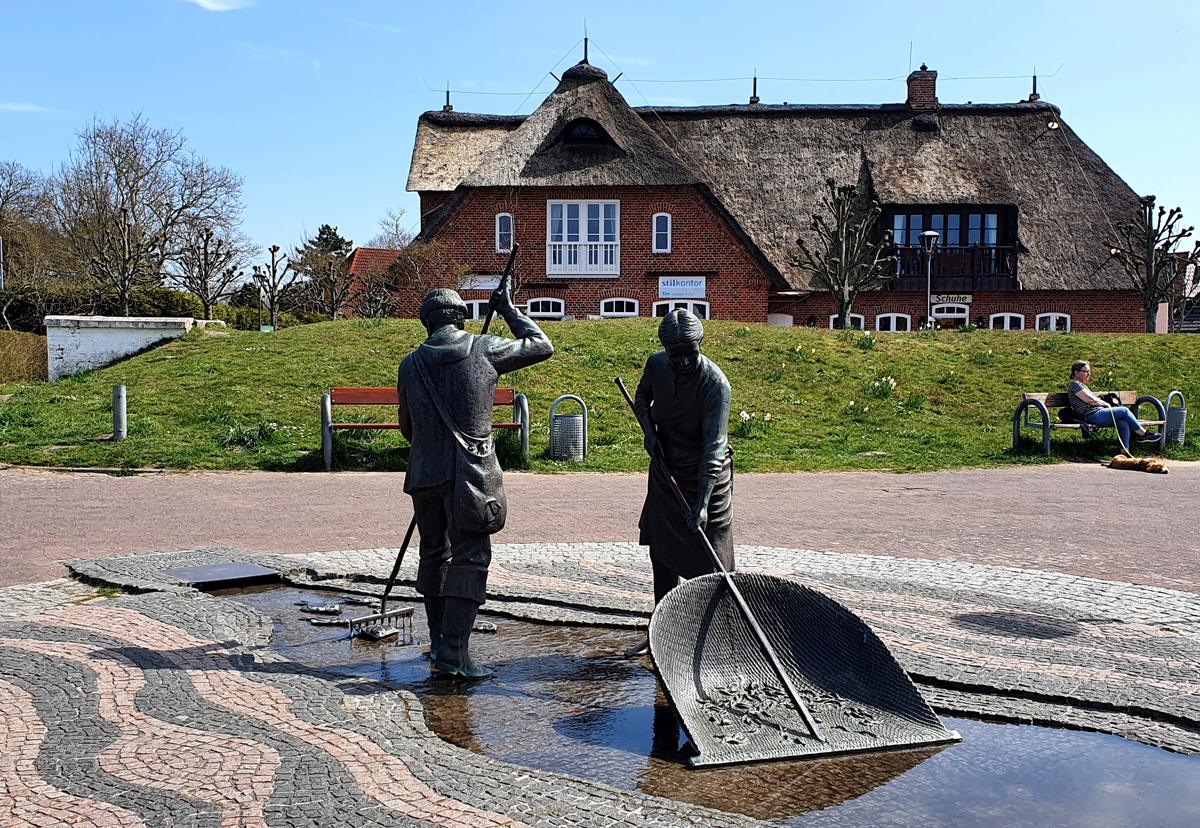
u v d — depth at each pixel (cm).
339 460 1430
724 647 516
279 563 798
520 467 1449
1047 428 1582
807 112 4031
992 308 3712
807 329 2372
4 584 740
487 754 437
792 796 399
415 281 3322
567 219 3509
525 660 575
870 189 3809
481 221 3494
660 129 3906
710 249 3516
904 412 1870
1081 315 3706
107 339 2098
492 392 557
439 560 561
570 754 438
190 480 1296
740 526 1027
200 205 5138
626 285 3525
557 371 1952
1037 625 643
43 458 1372
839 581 771
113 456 1394
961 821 378
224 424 1602
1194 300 4047
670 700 455
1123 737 463
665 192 3506
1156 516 1091
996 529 1013
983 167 3856
